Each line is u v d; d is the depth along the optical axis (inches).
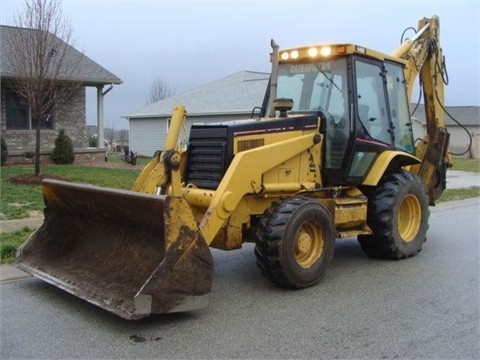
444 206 500.1
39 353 162.1
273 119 246.1
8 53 710.5
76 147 839.1
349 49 257.1
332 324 188.1
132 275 196.7
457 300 216.7
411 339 176.1
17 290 220.5
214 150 235.1
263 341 172.6
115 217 212.4
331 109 266.1
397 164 302.8
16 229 322.3
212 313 197.6
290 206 221.9
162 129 1141.1
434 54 338.0
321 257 233.0
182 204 182.4
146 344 169.3
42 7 589.6
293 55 275.3
